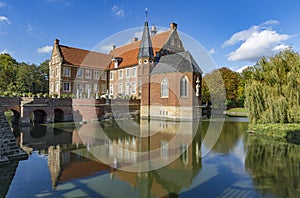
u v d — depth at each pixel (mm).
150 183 7824
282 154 11844
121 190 7266
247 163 10211
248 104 19656
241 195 6934
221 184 7809
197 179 8258
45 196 6820
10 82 46844
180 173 8852
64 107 26047
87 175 8586
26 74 50094
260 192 7164
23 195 6902
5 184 7754
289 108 17484
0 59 52688
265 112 18531
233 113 39312
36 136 16891
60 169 9305
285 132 16391
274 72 18578
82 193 7027
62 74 34719
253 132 18922
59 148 13008
